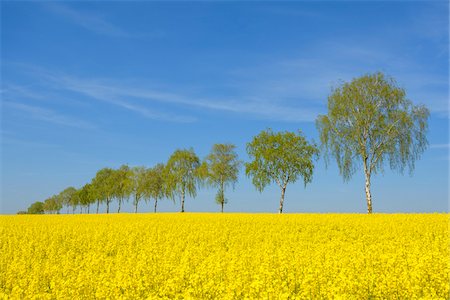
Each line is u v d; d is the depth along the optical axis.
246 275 10.91
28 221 34.16
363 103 38.56
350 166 38.59
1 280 11.91
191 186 65.56
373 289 9.77
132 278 10.78
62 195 118.00
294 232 22.83
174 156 66.31
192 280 10.45
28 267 13.66
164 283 10.70
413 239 18.64
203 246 17.41
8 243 19.73
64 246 18.81
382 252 14.93
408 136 37.38
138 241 20.00
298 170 50.44
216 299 9.44
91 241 20.33
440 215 30.09
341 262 12.20
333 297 9.12
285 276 11.29
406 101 37.97
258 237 20.52
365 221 26.61
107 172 87.44
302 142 51.47
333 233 22.06
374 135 38.62
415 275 10.18
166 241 19.17
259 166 50.84
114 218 37.53
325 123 39.31
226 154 62.03
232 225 26.50
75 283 10.48
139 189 72.25
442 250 15.62
